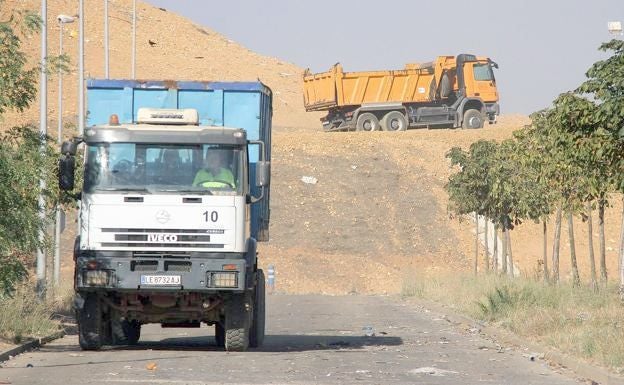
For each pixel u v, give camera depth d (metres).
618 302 75.44
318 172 191.75
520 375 43.81
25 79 56.22
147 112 53.34
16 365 45.44
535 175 112.75
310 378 41.41
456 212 131.50
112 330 59.22
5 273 55.41
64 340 59.62
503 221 122.00
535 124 98.25
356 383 40.06
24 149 56.12
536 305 75.44
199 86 57.50
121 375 41.66
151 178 51.19
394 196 185.75
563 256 166.12
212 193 51.09
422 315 90.00
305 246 167.75
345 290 150.12
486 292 92.31
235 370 43.88
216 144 51.62
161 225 50.81
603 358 45.09
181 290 50.78
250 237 53.91
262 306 57.69
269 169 51.72
